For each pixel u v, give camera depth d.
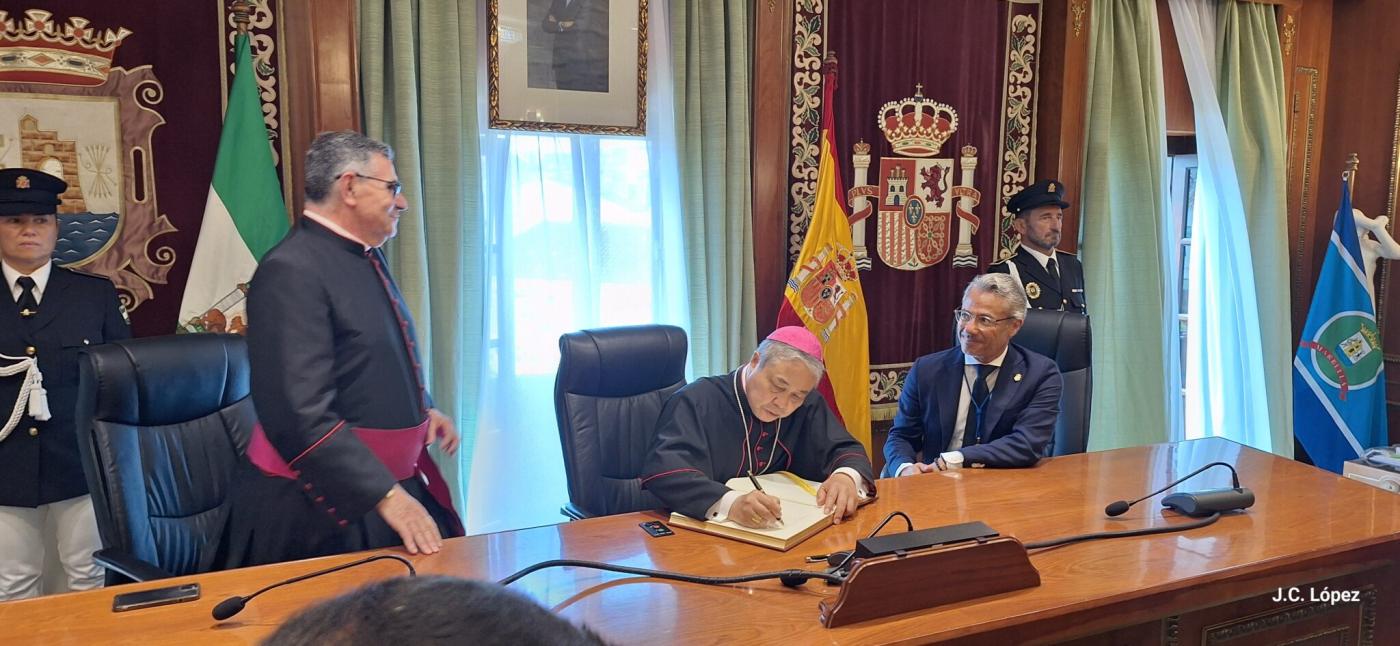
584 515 2.25
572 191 3.28
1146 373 4.04
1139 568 1.68
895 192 3.77
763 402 2.06
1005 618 1.47
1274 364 4.36
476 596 0.40
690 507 1.86
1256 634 1.75
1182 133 4.28
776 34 3.46
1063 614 1.52
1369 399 4.32
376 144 1.97
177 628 1.36
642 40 3.27
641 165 3.39
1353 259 4.30
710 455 2.09
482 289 3.12
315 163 1.93
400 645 0.36
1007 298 2.52
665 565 1.66
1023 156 3.98
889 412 3.85
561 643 0.39
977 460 2.37
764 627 1.42
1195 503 1.94
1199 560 1.72
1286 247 4.34
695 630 1.41
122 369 1.96
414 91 2.93
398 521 1.73
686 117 3.35
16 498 2.46
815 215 3.44
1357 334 4.31
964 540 1.57
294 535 1.84
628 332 2.47
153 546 1.99
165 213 2.79
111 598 1.46
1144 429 4.07
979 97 3.87
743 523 1.80
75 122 2.67
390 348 1.97
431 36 2.96
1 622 1.37
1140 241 4.00
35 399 2.44
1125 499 2.09
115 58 2.70
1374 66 4.39
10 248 2.44
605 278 3.39
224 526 2.12
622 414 2.44
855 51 3.63
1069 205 3.62
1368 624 1.88
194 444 2.12
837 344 3.47
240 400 2.23
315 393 1.78
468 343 3.11
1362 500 2.09
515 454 3.27
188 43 2.77
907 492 2.14
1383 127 4.38
